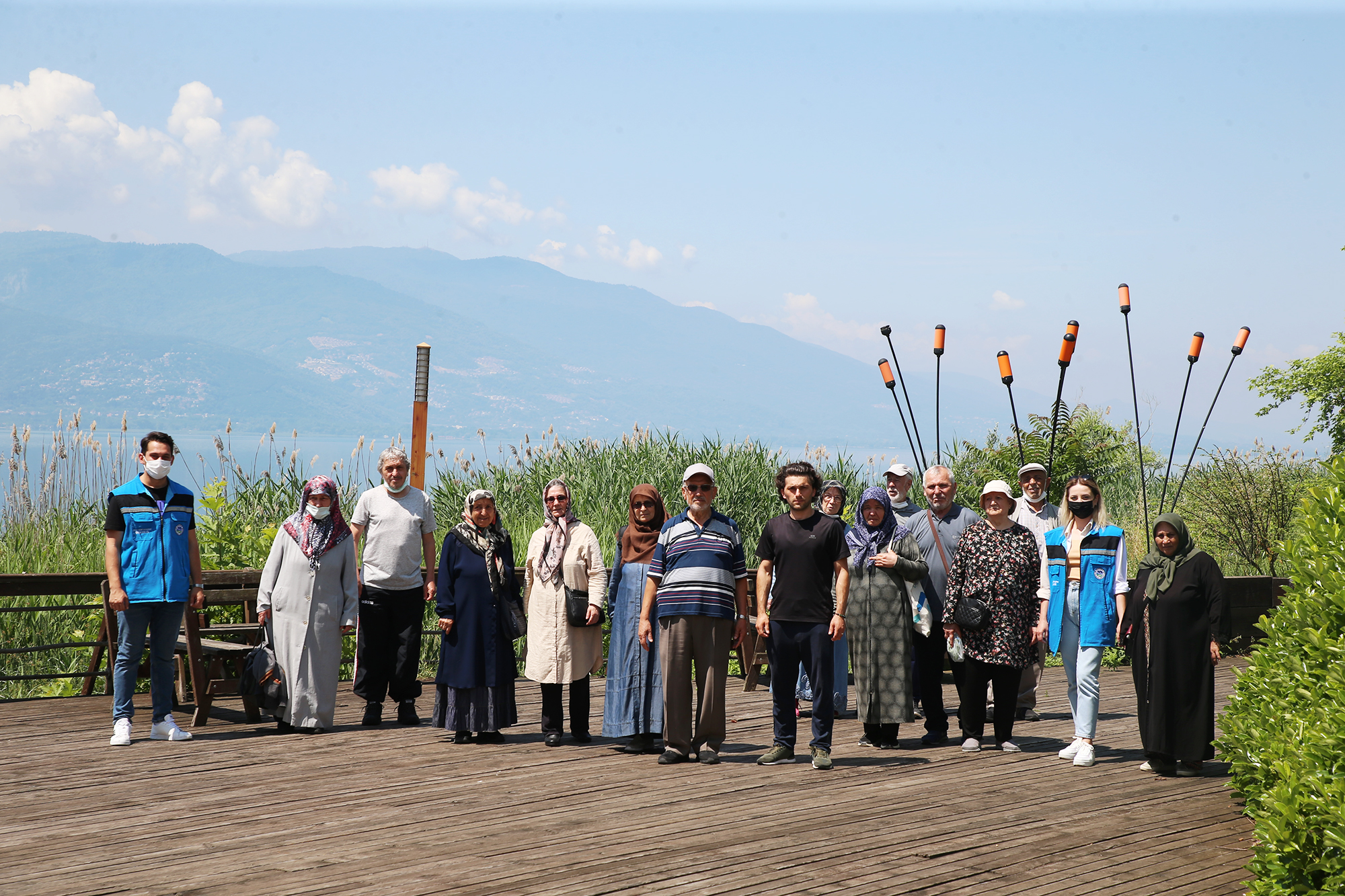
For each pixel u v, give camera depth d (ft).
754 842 14.55
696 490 19.85
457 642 21.24
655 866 13.44
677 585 19.65
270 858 13.60
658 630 20.16
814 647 19.48
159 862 13.41
